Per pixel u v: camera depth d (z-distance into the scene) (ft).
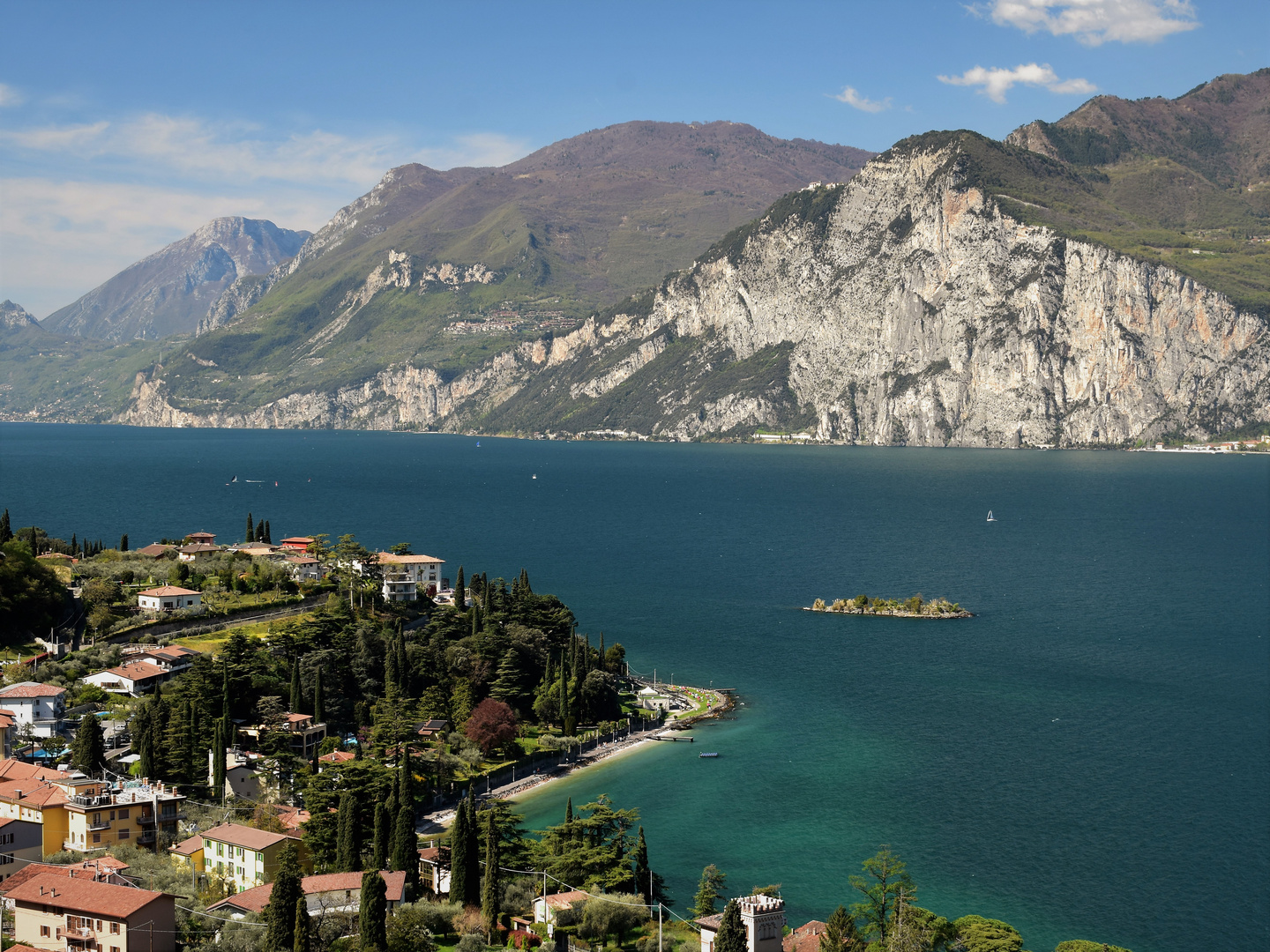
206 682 553.23
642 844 428.15
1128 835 491.72
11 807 408.67
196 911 351.25
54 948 326.24
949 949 375.45
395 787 435.12
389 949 342.64
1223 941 403.54
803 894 435.53
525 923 379.55
